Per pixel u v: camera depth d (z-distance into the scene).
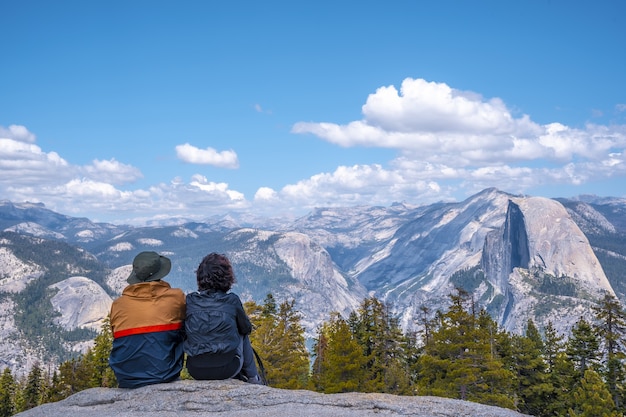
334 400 6.46
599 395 40.53
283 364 46.75
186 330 6.93
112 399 6.50
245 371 7.41
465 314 38.69
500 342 49.94
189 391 6.61
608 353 49.81
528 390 48.25
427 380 41.16
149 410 6.08
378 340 47.69
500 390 41.53
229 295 7.11
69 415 6.00
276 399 6.43
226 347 6.84
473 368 36.91
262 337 47.50
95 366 57.59
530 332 54.41
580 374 49.50
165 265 7.35
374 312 51.53
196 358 6.92
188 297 7.12
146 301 7.03
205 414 5.91
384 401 6.42
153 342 6.92
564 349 53.50
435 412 6.11
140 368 6.90
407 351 54.38
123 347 6.92
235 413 5.91
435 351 41.50
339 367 40.62
